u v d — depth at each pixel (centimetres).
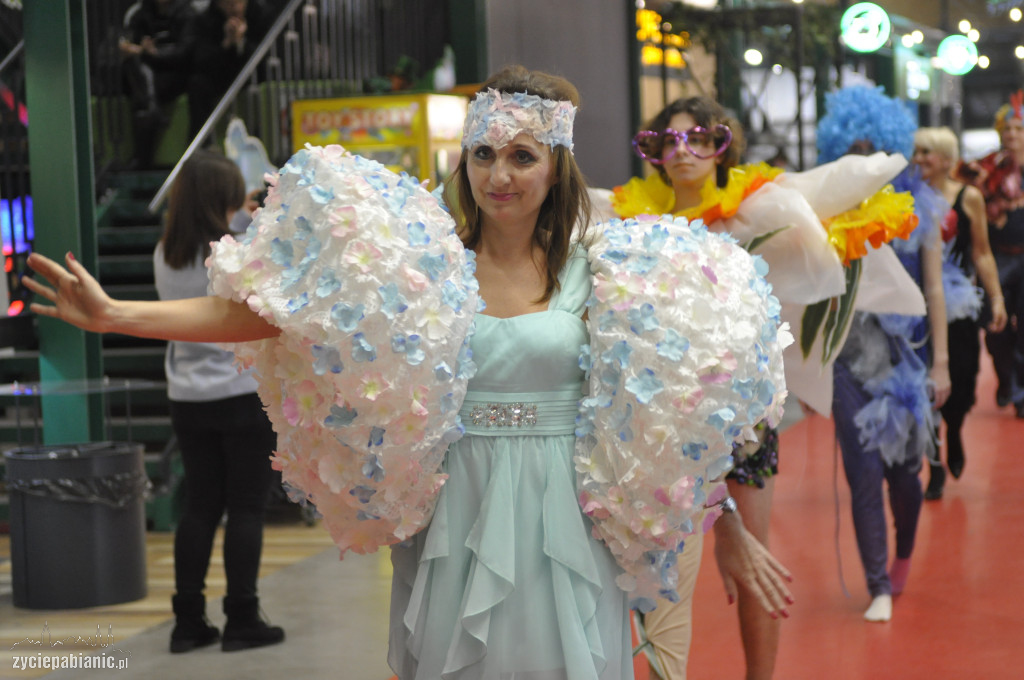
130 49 900
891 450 445
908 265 484
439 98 742
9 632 463
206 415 415
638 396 205
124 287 766
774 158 1257
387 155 736
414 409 199
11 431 720
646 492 211
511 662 214
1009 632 429
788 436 902
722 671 396
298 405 203
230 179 425
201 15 883
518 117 213
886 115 451
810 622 452
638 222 226
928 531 596
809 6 1239
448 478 218
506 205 217
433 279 201
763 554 255
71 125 567
